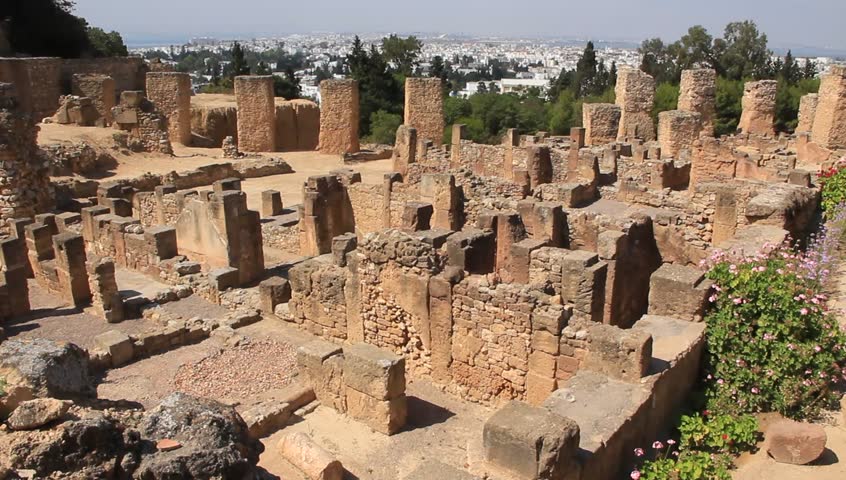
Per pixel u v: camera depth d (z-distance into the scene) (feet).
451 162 118.01
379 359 40.93
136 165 141.59
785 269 38.40
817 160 108.68
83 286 66.39
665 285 38.63
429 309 46.80
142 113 151.02
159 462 19.76
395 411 41.34
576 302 46.26
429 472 26.86
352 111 171.94
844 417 33.60
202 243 73.10
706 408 35.06
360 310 51.72
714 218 61.67
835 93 107.24
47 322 61.52
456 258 49.19
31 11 199.31
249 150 176.04
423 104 160.56
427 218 64.85
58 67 173.37
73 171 127.13
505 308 42.39
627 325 56.70
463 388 46.29
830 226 57.47
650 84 140.97
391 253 47.96
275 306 60.59
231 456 21.06
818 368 34.91
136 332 58.90
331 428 41.73
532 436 26.27
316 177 84.17
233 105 198.49
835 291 45.27
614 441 28.99
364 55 253.03
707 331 37.19
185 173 135.64
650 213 64.28
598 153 100.37
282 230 89.40
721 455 31.65
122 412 22.75
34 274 73.41
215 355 53.47
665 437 33.04
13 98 83.05
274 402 43.09
